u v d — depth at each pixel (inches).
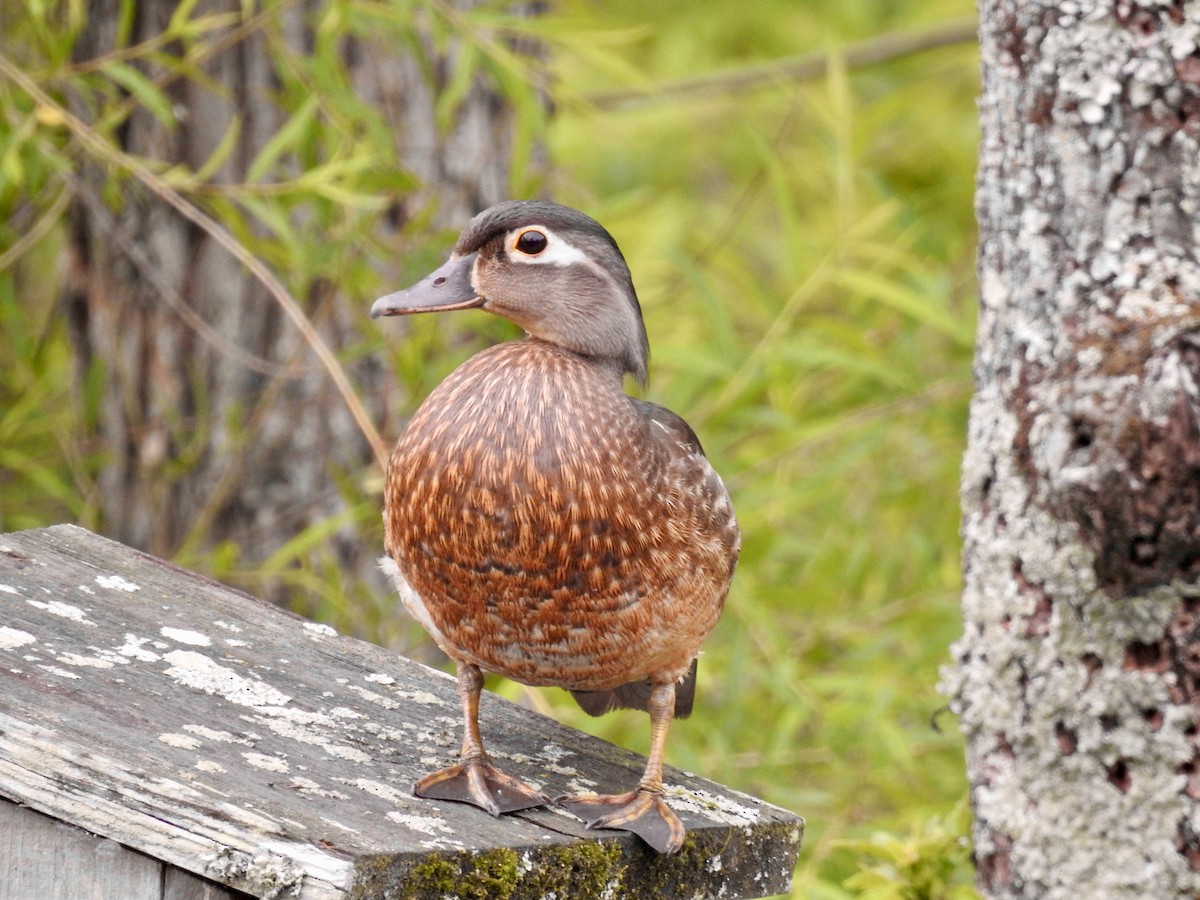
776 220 590.6
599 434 240.7
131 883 214.5
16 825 219.1
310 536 373.7
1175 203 242.8
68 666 245.0
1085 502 232.8
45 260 479.2
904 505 425.4
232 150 412.8
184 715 237.9
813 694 381.1
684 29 609.6
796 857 254.5
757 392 402.6
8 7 403.9
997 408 257.6
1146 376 230.8
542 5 435.8
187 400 420.8
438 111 367.6
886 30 599.5
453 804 228.7
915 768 380.8
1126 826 247.8
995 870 262.7
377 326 396.2
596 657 245.6
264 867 202.7
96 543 289.0
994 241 261.0
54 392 452.8
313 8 413.4
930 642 400.5
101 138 362.0
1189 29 241.0
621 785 251.1
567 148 543.2
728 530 254.7
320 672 265.3
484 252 264.2
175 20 361.4
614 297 265.7
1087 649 247.6
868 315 444.8
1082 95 246.5
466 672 251.1
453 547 240.5
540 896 219.3
